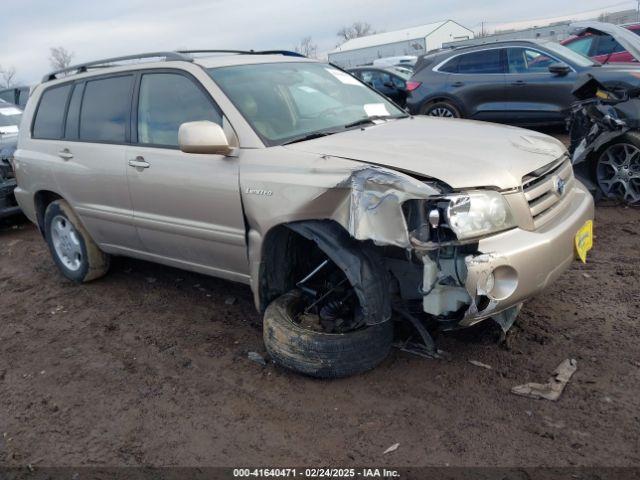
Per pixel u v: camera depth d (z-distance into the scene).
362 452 2.80
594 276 4.47
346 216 3.03
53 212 5.25
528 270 2.92
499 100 9.91
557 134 10.29
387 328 3.36
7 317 4.89
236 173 3.56
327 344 3.24
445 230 2.82
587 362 3.32
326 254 3.31
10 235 7.58
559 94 9.20
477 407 3.03
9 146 7.45
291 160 3.35
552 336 3.62
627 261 4.71
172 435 3.08
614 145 5.96
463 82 10.26
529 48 9.60
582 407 2.95
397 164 3.04
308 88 4.25
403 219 2.82
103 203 4.64
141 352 4.01
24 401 3.55
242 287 4.94
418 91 10.90
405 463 2.70
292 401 3.25
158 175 4.04
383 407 3.11
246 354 3.83
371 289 3.10
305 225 3.26
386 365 3.47
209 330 4.23
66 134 4.99
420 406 3.09
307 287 3.63
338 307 3.48
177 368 3.75
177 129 4.04
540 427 2.83
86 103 4.83
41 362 4.03
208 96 3.88
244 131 3.63
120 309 4.76
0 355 4.20
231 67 4.10
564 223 3.24
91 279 5.30
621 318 3.78
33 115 5.42
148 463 2.88
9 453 3.07
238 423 3.12
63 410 3.42
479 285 2.80
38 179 5.22
